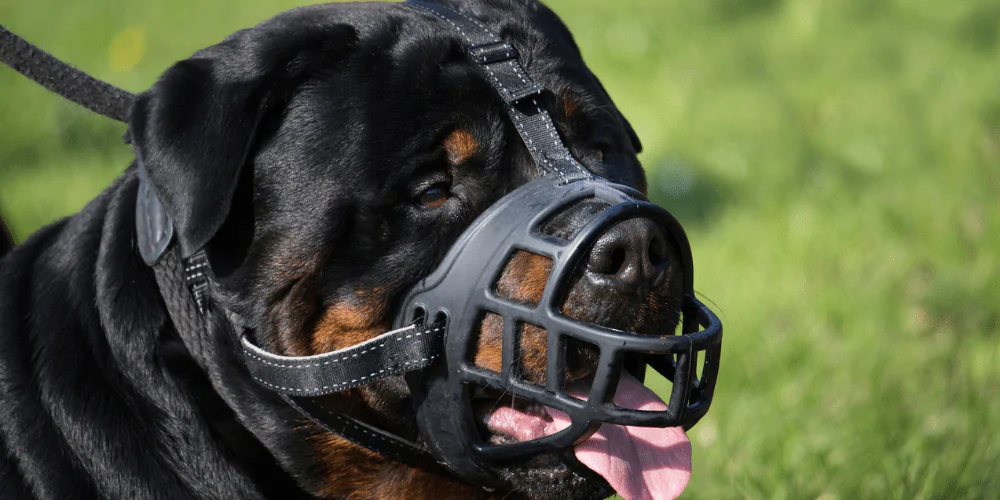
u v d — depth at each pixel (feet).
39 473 11.44
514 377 10.80
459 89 11.75
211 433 11.91
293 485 12.46
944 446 16.98
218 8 54.19
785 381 19.63
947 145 30.09
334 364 11.22
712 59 40.93
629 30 44.62
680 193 29.01
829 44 42.39
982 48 41.06
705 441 18.31
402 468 12.43
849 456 17.26
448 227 11.67
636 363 12.32
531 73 12.55
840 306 22.06
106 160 32.81
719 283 23.99
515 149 11.96
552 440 10.84
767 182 28.99
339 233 11.43
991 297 21.90
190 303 11.84
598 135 12.91
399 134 11.51
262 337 11.80
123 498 11.41
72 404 11.61
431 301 11.17
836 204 26.96
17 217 27.89
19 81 37.99
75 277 12.32
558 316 10.39
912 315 21.79
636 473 11.60
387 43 11.85
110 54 43.39
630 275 10.73
